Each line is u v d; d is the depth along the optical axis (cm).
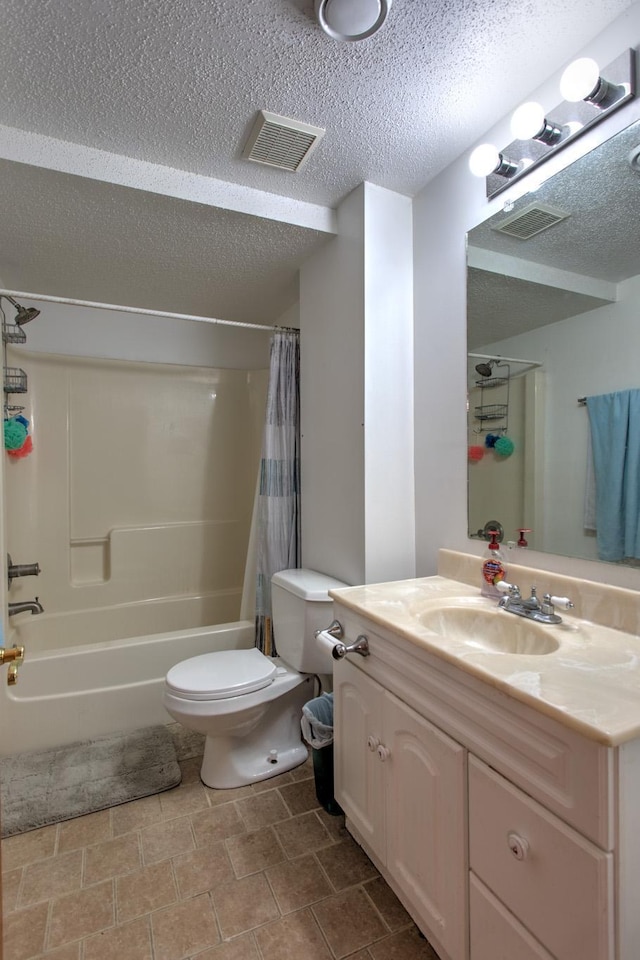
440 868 100
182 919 121
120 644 211
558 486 128
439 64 121
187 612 296
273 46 115
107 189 158
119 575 283
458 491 164
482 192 151
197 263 217
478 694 89
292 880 133
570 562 125
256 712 170
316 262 206
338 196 182
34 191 158
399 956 112
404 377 182
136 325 288
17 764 181
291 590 186
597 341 118
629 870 68
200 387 309
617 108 111
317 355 206
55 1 102
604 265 116
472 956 92
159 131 144
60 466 268
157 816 159
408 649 111
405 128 145
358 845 146
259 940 116
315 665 179
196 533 304
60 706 196
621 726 66
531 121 118
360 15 104
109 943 115
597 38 115
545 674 84
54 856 142
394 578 180
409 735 110
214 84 126
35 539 260
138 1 103
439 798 100
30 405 258
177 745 200
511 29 112
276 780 179
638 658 92
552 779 74
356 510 179
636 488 110
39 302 261
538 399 134
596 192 117
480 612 129
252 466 322
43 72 121
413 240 184
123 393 286
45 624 258
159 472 297
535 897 77
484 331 152
